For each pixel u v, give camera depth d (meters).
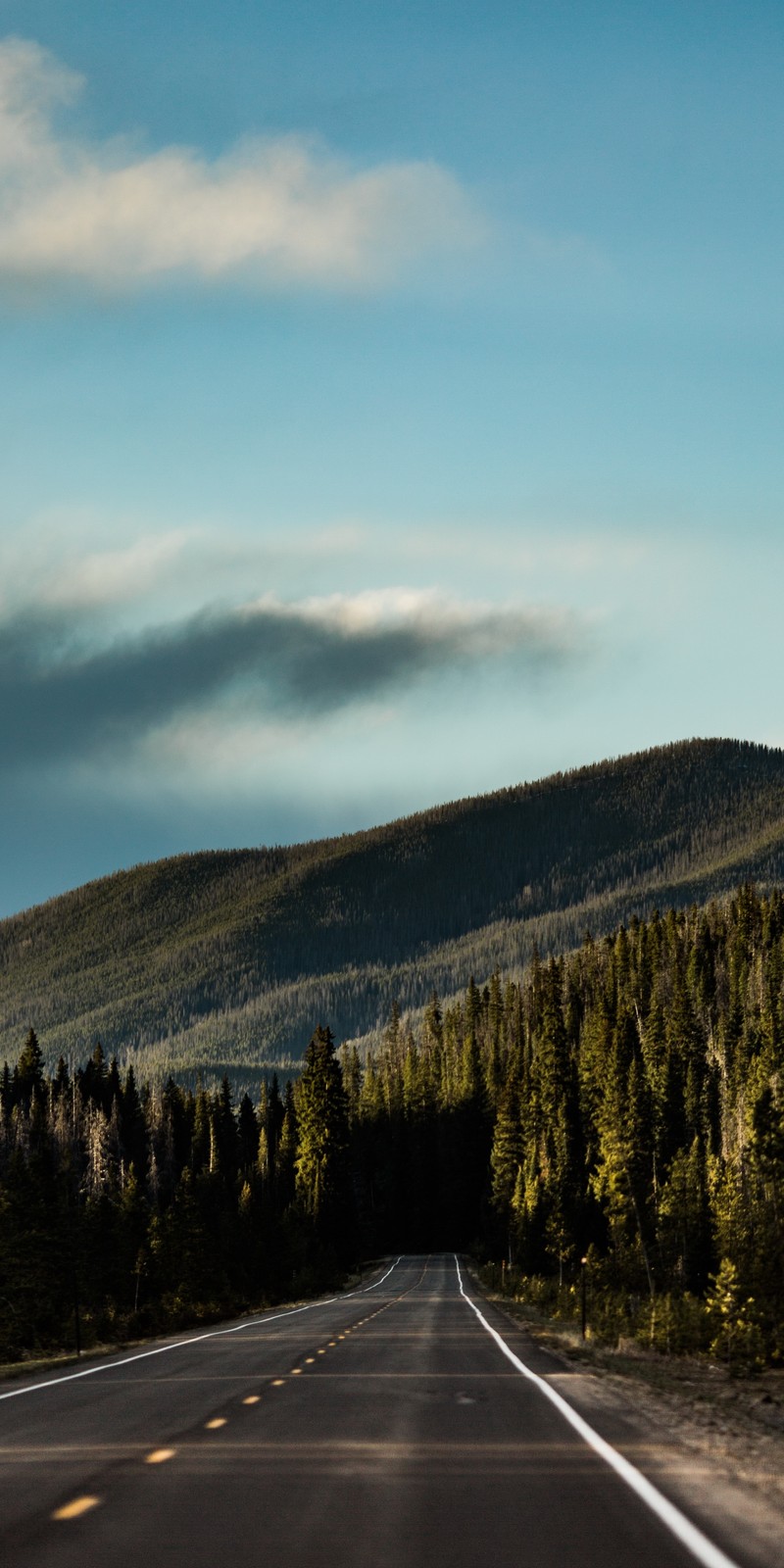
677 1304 90.06
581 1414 32.81
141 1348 68.12
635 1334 91.88
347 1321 93.12
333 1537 17.59
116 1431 29.34
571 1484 21.89
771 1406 44.94
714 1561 16.11
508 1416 32.00
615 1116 197.88
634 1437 28.31
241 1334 79.44
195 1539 17.48
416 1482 22.02
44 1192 146.50
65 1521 18.75
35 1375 51.59
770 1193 126.94
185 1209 152.12
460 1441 27.22
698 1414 36.47
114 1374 48.06
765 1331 88.25
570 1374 47.75
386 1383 41.59
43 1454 25.72
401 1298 146.00
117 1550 16.77
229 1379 43.75
